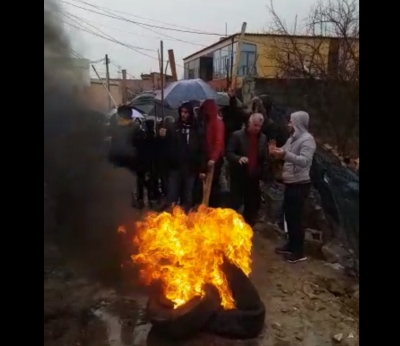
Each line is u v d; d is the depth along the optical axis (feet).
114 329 11.75
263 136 19.39
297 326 11.91
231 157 19.35
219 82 44.96
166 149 22.00
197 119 21.01
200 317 10.96
